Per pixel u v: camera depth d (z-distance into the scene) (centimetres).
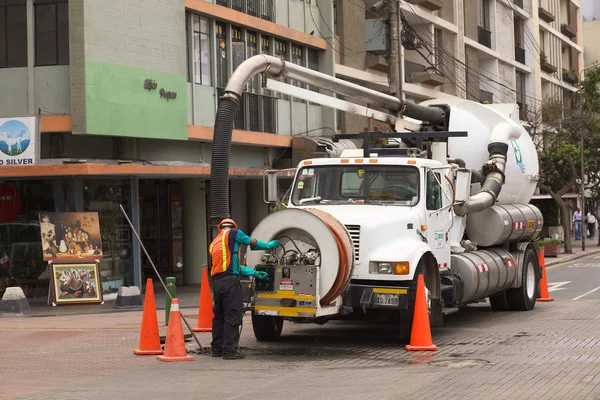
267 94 3603
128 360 1564
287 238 1598
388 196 1769
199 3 3161
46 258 2684
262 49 3588
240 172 3175
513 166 2327
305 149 3641
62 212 2728
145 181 3466
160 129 2947
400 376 1341
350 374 1374
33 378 1398
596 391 1181
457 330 1909
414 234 1706
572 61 9131
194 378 1362
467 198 1888
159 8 2955
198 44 3216
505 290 2238
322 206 1772
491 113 2255
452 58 5441
